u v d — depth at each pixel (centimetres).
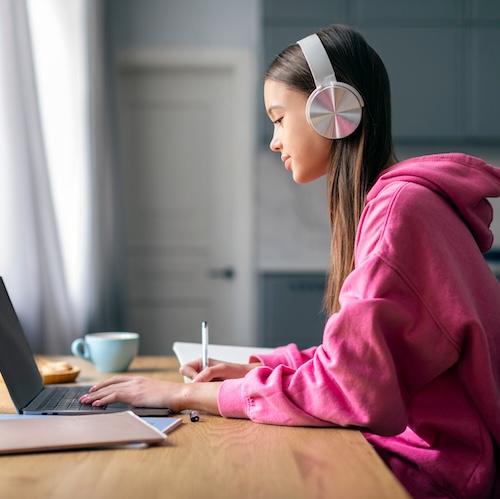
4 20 267
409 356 96
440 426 99
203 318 453
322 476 72
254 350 150
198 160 453
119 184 392
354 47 113
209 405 101
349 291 98
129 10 441
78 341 151
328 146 114
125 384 107
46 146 320
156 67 449
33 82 284
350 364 91
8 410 108
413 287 95
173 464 76
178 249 453
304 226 438
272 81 115
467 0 393
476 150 433
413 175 103
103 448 82
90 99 345
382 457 107
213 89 453
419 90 394
